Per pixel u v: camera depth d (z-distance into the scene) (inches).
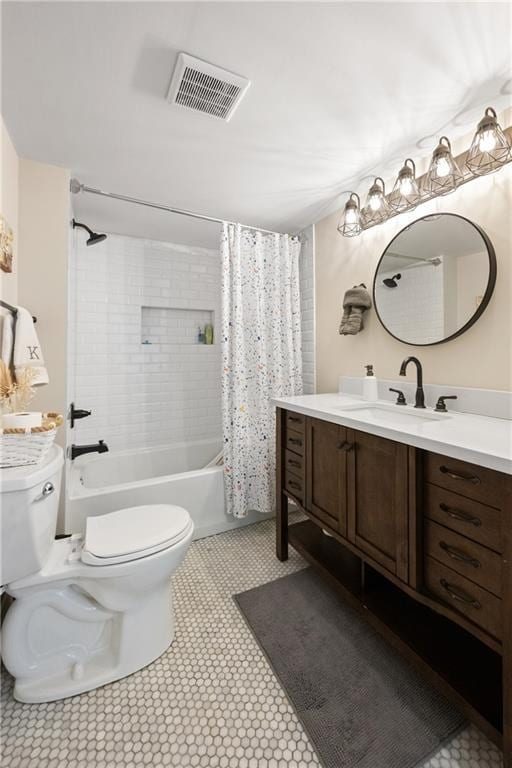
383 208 71.0
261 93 50.3
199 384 125.5
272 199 84.7
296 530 78.7
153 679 48.0
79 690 45.7
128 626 49.1
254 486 92.8
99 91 50.1
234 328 89.6
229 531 90.6
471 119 56.1
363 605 52.9
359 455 53.8
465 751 38.4
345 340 89.4
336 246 91.7
